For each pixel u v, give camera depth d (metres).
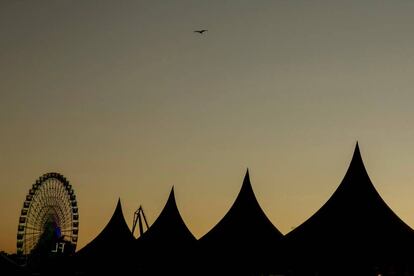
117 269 97.56
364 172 67.69
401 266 57.59
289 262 64.75
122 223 108.94
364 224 62.16
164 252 88.19
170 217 95.00
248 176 87.25
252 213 82.25
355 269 59.28
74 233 101.94
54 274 96.94
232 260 76.50
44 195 97.81
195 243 88.81
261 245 76.75
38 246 96.44
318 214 66.94
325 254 61.66
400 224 62.00
